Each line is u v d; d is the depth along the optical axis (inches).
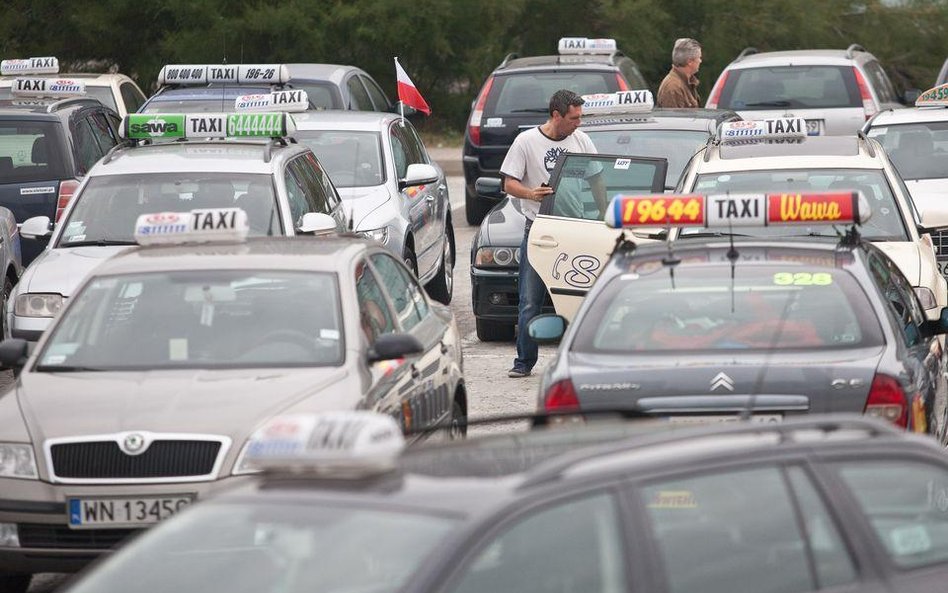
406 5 4306.1
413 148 2199.8
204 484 935.0
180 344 1058.1
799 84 2664.9
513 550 517.7
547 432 642.2
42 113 2047.2
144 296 1098.7
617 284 1012.5
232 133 1672.0
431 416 1141.1
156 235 1175.6
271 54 4347.9
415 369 1113.4
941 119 2171.5
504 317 1904.5
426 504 530.9
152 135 1679.4
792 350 938.1
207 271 1116.5
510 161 1659.7
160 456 943.7
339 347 1050.7
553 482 537.6
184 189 1555.1
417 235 2028.8
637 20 4419.3
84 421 960.9
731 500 573.0
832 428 625.3
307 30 4232.3
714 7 4498.0
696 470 567.2
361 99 2694.4
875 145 1578.5
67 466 946.7
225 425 951.0
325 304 1081.4
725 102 2689.5
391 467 561.6
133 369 1041.5
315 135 2034.9
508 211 1953.7
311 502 554.6
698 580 552.4
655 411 911.0
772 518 579.8
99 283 1116.5
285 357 1043.9
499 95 2871.6
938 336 1190.3
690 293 992.2
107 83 2726.4
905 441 629.6
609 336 970.1
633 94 2127.2
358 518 537.0
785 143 1578.5
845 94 2637.8
